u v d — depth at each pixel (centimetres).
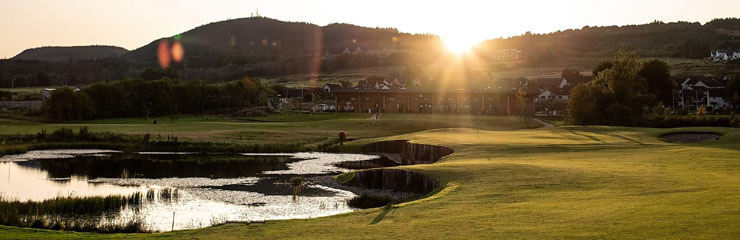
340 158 6047
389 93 13488
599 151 4228
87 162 5494
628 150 4178
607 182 2481
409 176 3469
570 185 2472
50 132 7812
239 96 14625
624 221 1645
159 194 3519
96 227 2512
